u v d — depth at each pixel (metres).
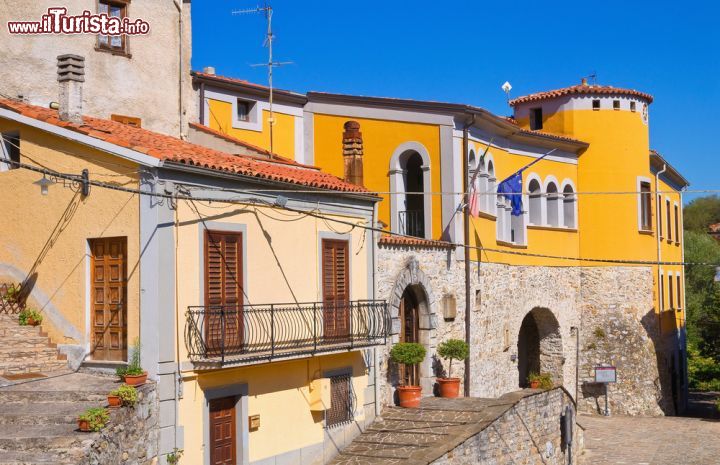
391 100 27.53
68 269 17.38
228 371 17.36
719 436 31.77
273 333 17.86
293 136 28.81
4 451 13.48
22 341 17.17
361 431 21.56
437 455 19.12
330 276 20.50
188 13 25.25
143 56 23.86
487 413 22.36
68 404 15.06
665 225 43.00
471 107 26.81
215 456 17.14
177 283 16.33
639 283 37.31
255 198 18.20
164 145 17.98
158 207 16.03
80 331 17.16
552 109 37.12
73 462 13.05
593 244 36.62
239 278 17.72
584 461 27.81
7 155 18.61
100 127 18.31
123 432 14.64
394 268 23.39
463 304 26.94
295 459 19.02
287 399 18.97
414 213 28.08
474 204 26.75
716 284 43.16
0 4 21.67
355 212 21.53
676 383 41.41
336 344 19.80
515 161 32.28
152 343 15.95
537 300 33.06
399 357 22.67
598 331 36.47
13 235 18.27
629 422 34.69
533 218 33.97
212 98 26.19
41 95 22.00
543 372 35.38
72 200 17.31
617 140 36.72
